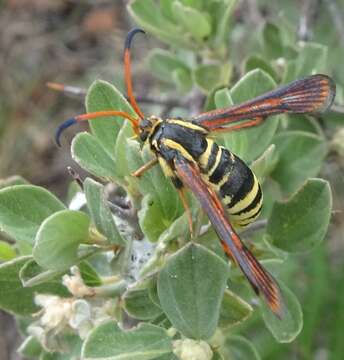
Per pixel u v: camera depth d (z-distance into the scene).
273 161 0.12
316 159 0.13
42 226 0.10
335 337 0.17
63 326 0.10
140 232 0.11
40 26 0.23
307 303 0.17
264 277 0.10
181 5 0.13
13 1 0.24
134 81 0.20
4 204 0.11
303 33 0.15
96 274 0.11
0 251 0.12
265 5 0.18
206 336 0.10
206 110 0.12
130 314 0.11
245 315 0.10
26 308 0.11
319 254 0.17
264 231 0.11
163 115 0.14
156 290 0.10
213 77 0.14
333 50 0.18
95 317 0.10
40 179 0.22
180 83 0.14
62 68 0.23
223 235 0.10
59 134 0.11
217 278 0.10
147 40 0.21
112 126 0.11
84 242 0.10
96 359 0.10
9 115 0.22
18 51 0.23
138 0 0.13
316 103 0.11
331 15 0.17
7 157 0.22
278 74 0.14
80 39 0.23
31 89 0.22
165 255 0.10
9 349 0.19
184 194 0.10
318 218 0.11
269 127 0.12
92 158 0.11
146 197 0.10
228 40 0.14
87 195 0.10
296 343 0.17
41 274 0.10
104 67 0.22
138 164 0.10
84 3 0.23
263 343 0.16
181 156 0.10
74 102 0.22
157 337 0.10
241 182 0.10
